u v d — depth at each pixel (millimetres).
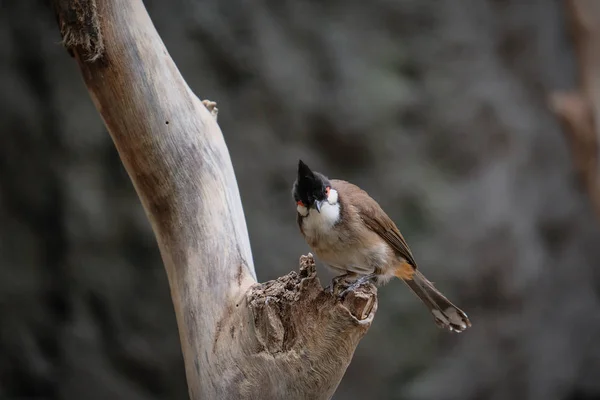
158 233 5715
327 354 4504
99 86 5613
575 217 14969
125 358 13117
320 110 13523
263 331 4648
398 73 13859
